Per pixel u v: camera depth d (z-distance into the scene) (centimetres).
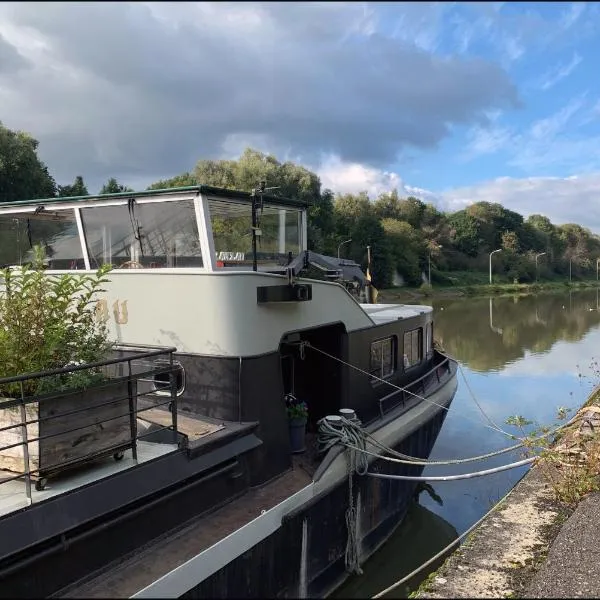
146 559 430
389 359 895
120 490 433
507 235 9812
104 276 625
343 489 644
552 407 1400
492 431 1201
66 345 484
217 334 571
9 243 686
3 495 406
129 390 462
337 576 630
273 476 594
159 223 607
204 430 540
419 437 893
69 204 645
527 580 496
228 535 467
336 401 750
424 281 7219
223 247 641
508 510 635
